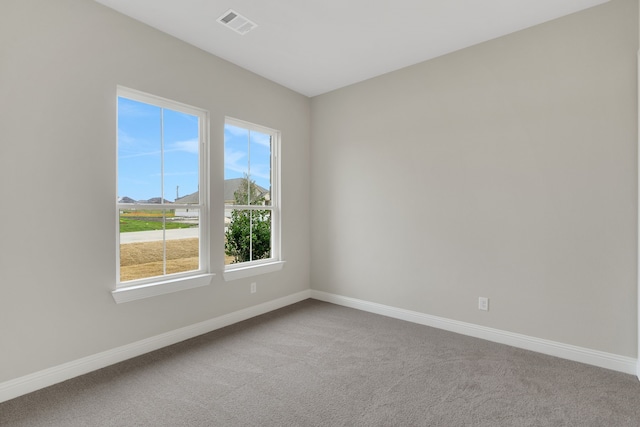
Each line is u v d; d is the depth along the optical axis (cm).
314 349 270
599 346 239
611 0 231
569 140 248
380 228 360
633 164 225
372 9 241
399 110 343
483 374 228
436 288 320
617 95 230
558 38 252
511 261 276
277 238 388
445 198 312
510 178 275
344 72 351
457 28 267
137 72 254
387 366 241
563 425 175
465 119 299
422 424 176
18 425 173
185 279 283
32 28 203
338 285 400
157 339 269
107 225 239
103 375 225
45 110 209
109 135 239
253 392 206
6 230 195
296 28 267
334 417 182
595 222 239
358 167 378
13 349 198
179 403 194
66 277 219
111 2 232
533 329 266
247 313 345
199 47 297
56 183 214
